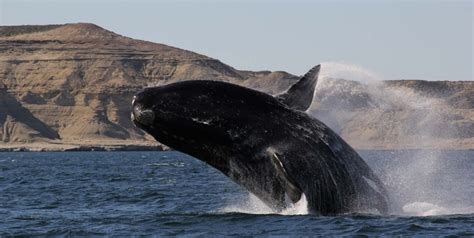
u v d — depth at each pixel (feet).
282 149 254.88
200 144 259.60
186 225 279.49
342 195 266.57
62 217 332.80
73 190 534.78
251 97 257.96
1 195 487.20
